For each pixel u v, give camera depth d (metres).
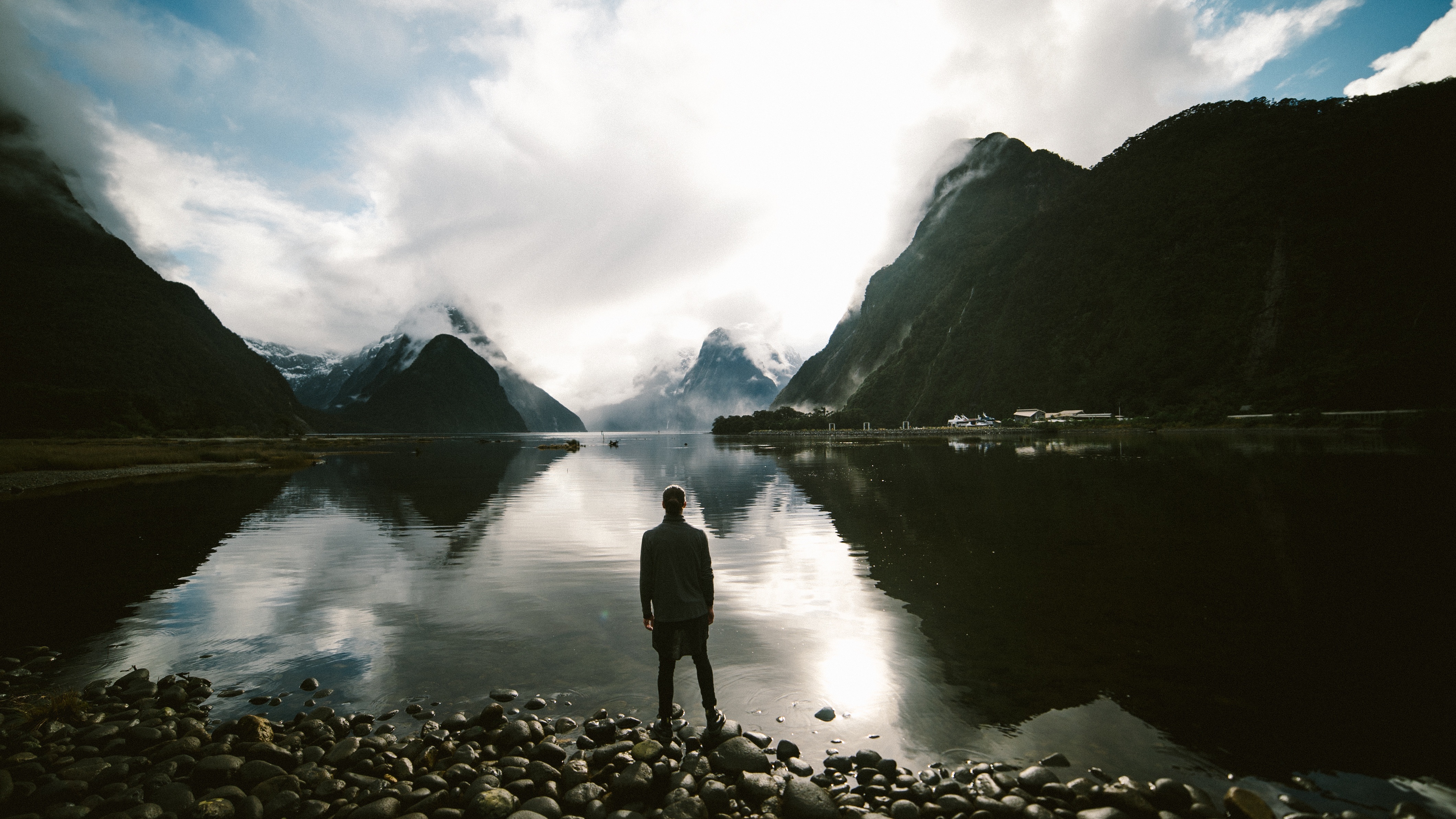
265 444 89.75
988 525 13.62
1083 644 6.20
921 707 5.03
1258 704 4.82
